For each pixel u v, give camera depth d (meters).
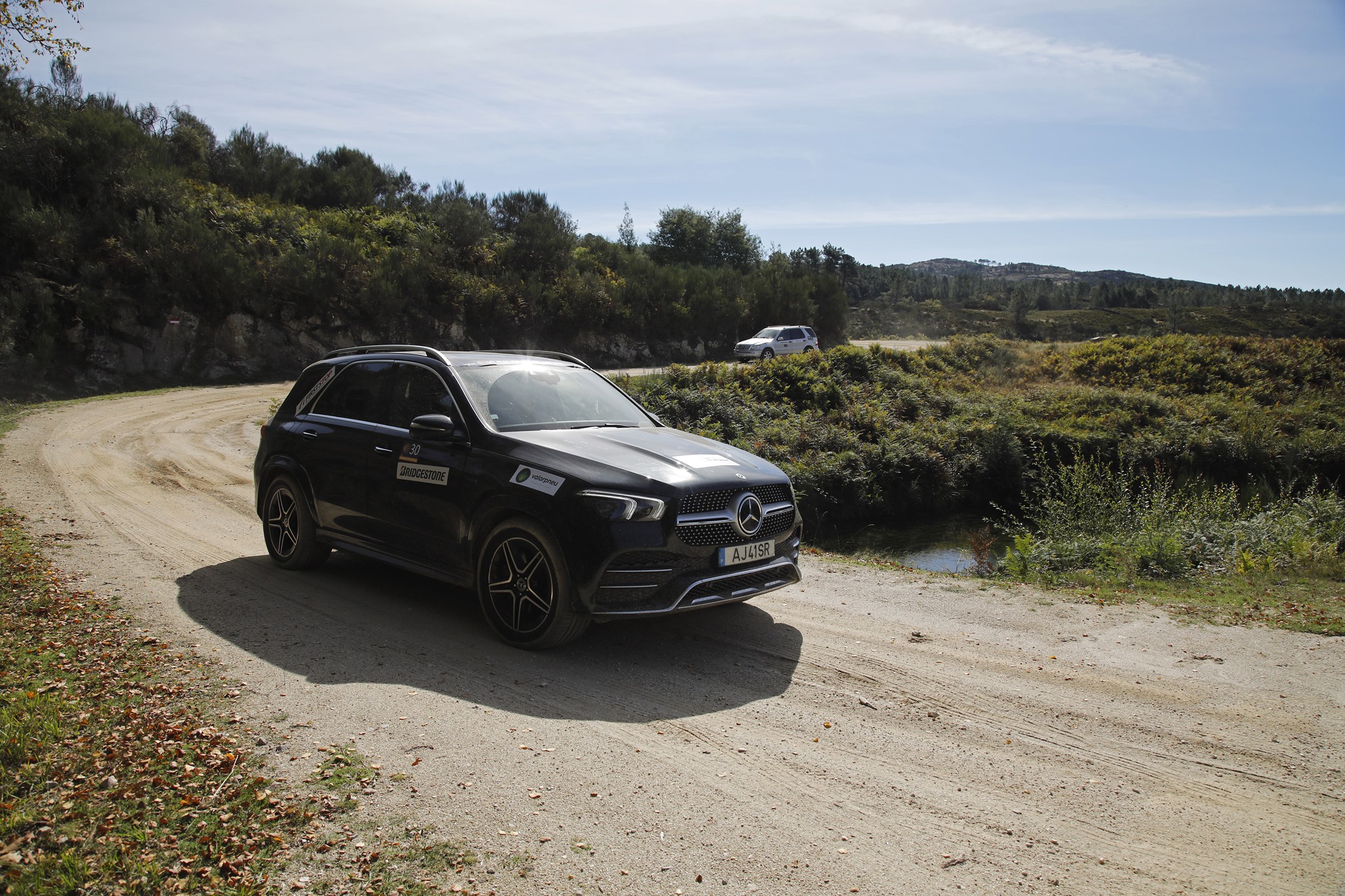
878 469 16.19
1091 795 3.29
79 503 9.17
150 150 29.66
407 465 5.45
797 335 36.62
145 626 5.06
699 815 3.06
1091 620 5.69
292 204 36.59
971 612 5.90
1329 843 2.96
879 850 2.86
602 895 2.55
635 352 40.22
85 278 24.22
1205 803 3.24
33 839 2.74
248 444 14.86
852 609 5.97
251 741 3.54
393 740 3.60
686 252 61.19
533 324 36.12
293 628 5.12
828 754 3.63
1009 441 18.75
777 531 5.07
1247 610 5.88
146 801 3.00
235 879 2.55
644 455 4.97
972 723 3.99
